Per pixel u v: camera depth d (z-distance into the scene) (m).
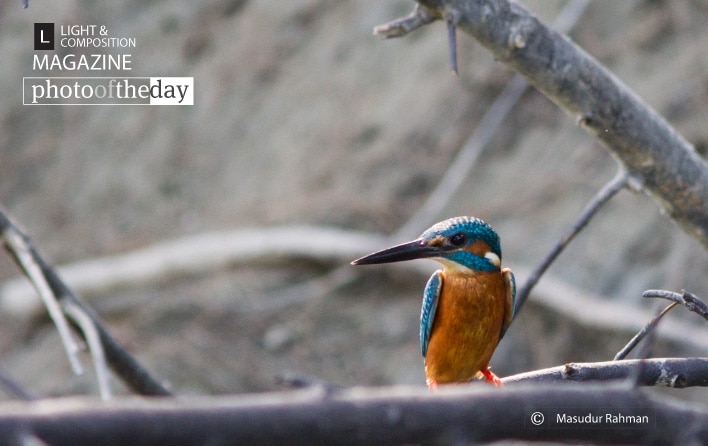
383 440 1.95
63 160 20.38
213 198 18.88
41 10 22.02
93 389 15.09
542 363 13.93
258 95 19.92
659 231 15.30
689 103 15.83
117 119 20.55
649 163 5.43
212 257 16.17
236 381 14.83
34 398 2.47
